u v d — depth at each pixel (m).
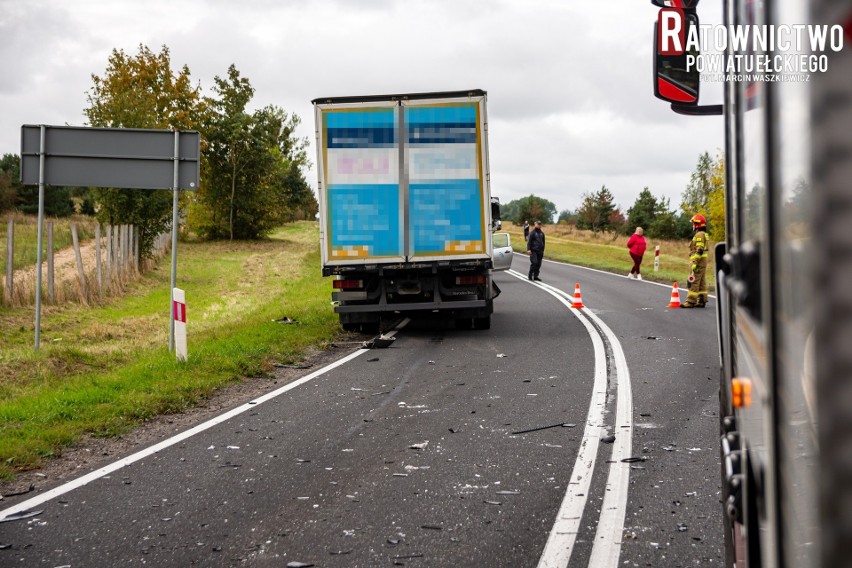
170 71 53.75
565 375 10.80
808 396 1.35
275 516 5.45
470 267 15.33
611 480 6.08
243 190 58.66
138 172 12.52
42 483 6.45
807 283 1.31
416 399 9.45
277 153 68.12
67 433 7.86
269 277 32.25
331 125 14.97
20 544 5.02
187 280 30.34
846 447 1.20
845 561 1.21
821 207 1.21
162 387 9.95
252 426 8.23
